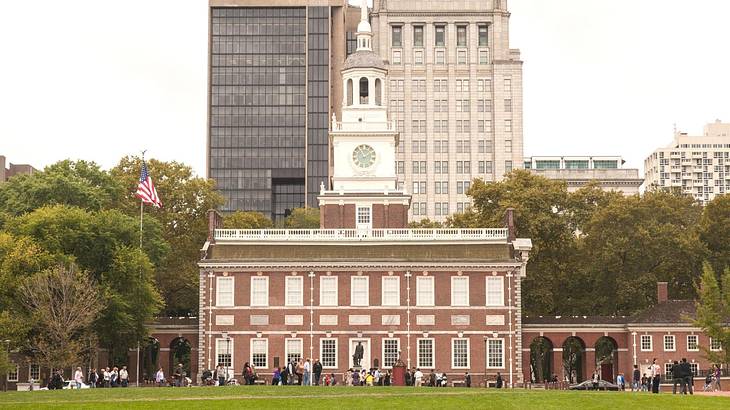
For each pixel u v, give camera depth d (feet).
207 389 309.83
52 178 500.33
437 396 279.28
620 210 552.41
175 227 585.22
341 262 467.11
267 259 467.52
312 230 480.23
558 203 593.83
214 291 467.93
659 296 510.99
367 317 465.88
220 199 611.88
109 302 426.51
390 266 467.52
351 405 256.73
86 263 435.53
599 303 547.49
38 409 251.39
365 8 536.42
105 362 472.85
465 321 465.88
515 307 465.88
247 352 464.65
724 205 549.95
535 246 555.28
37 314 400.88
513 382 461.78
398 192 509.35
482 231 479.82
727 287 404.36
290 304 466.70
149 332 459.73
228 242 478.59
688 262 541.75
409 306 466.29
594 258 552.00
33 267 412.98
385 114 520.42
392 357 464.24
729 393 325.21
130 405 257.14
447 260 467.11
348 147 515.50
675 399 272.92
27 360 414.82
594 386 444.14
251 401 264.52
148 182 475.31
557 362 490.49
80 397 279.90
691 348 483.92
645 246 537.65
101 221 440.86
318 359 464.24
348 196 506.89
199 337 467.52
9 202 501.97
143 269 443.32
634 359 483.92
